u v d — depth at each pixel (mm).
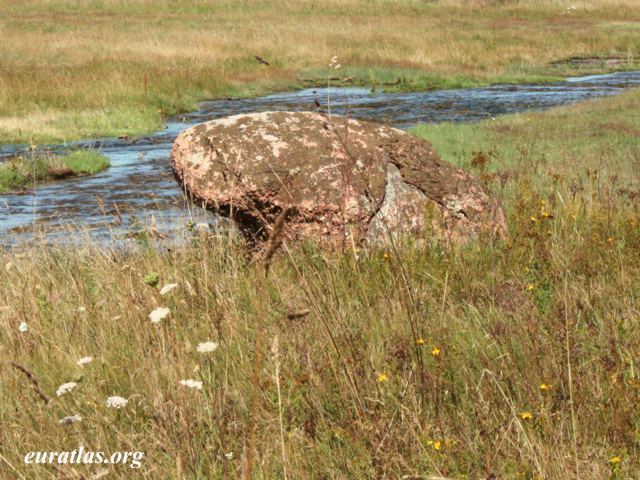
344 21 58375
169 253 9141
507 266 8094
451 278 7762
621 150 18062
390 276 7578
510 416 4805
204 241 9008
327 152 9672
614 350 5363
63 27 54250
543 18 64812
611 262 7926
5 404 5363
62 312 7145
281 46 46500
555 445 4391
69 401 5375
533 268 7605
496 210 10000
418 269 7965
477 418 4746
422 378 5133
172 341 5586
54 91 32406
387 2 70562
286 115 9930
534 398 5031
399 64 43406
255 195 9359
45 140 25859
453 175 10047
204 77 37344
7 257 10570
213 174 9484
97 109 30844
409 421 4660
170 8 67750
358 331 5918
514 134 21672
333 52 45344
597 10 68625
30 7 68438
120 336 6430
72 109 30875
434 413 4941
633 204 10570
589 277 7570
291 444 4648
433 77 39781
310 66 42844
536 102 32281
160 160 22609
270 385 5184
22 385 5660
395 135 10117
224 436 4699
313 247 8820
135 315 6613
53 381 5648
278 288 7328
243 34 50562
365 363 5461
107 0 70188
